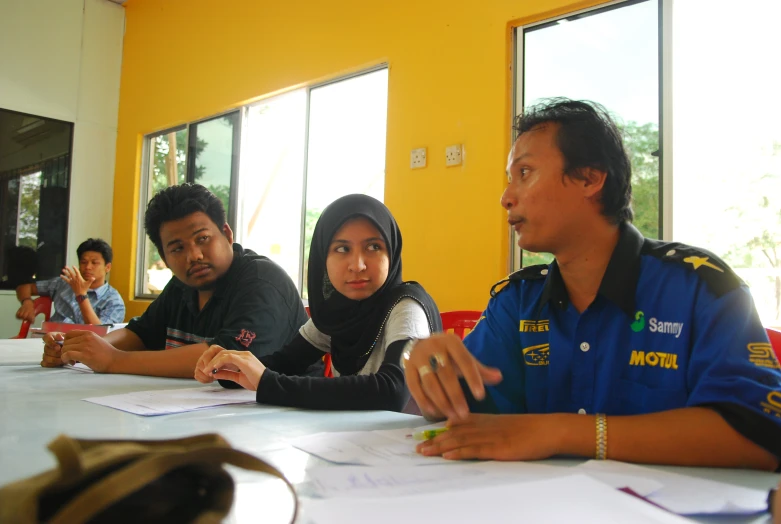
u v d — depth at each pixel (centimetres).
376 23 343
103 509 32
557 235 95
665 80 247
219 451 37
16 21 486
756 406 68
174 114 486
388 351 116
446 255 300
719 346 78
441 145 306
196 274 161
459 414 73
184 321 177
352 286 128
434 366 78
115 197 536
